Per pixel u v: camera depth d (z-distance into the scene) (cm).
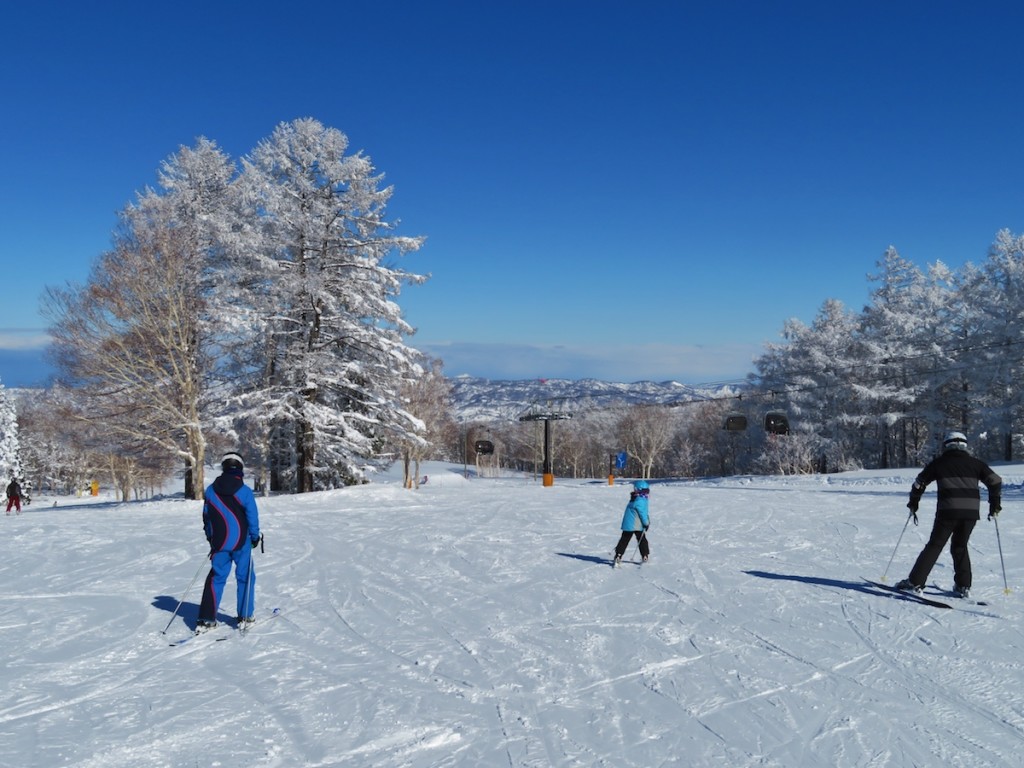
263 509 2127
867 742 476
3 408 6781
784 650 681
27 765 443
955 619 769
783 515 1756
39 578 1064
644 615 816
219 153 3195
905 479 3036
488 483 4975
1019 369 4362
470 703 552
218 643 717
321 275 2750
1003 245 4525
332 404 3102
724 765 443
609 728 503
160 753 461
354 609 859
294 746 472
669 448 8606
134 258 2494
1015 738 480
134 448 2742
